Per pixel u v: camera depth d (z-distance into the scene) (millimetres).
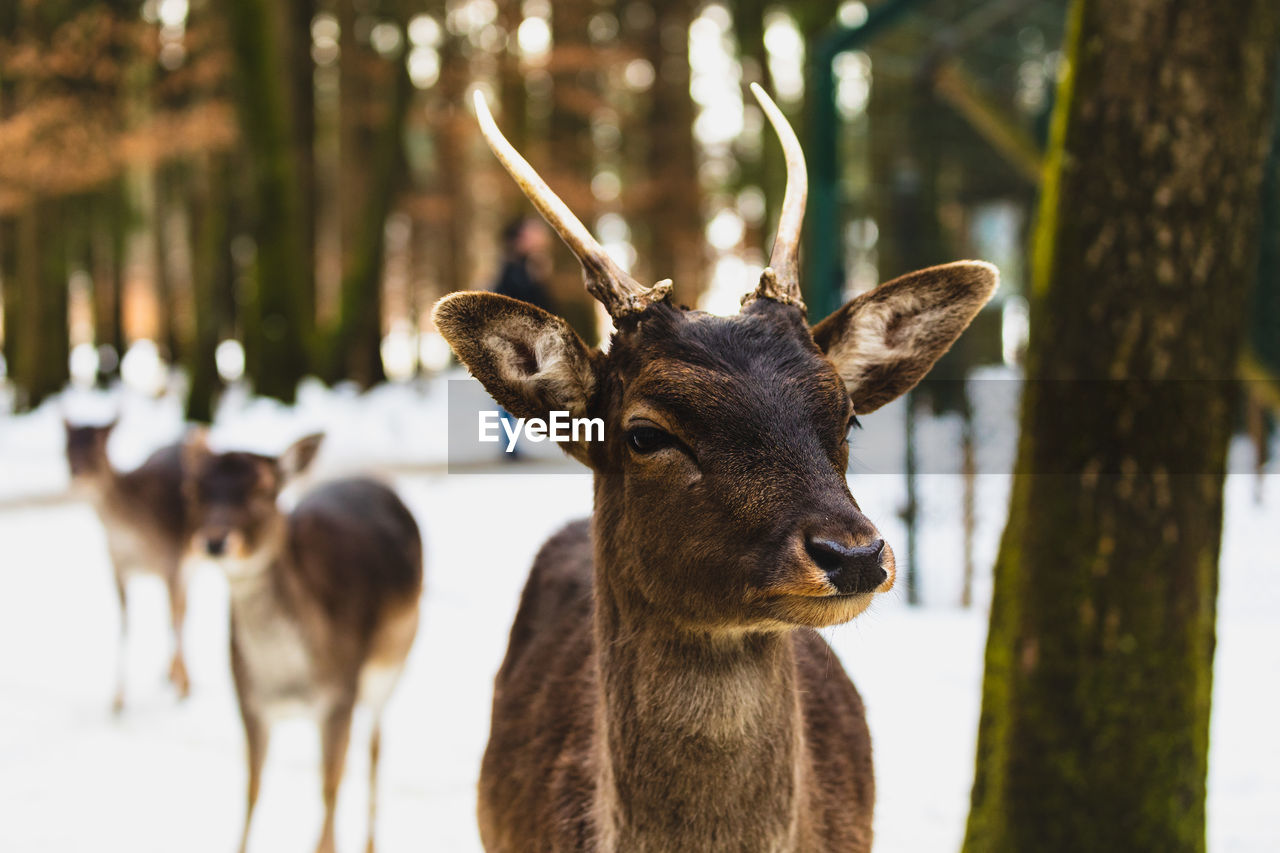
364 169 22922
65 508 11570
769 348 2229
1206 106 3037
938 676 5906
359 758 5281
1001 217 9188
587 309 20188
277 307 16656
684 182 22797
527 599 3377
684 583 2150
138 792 4945
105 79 16531
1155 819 3170
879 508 8500
